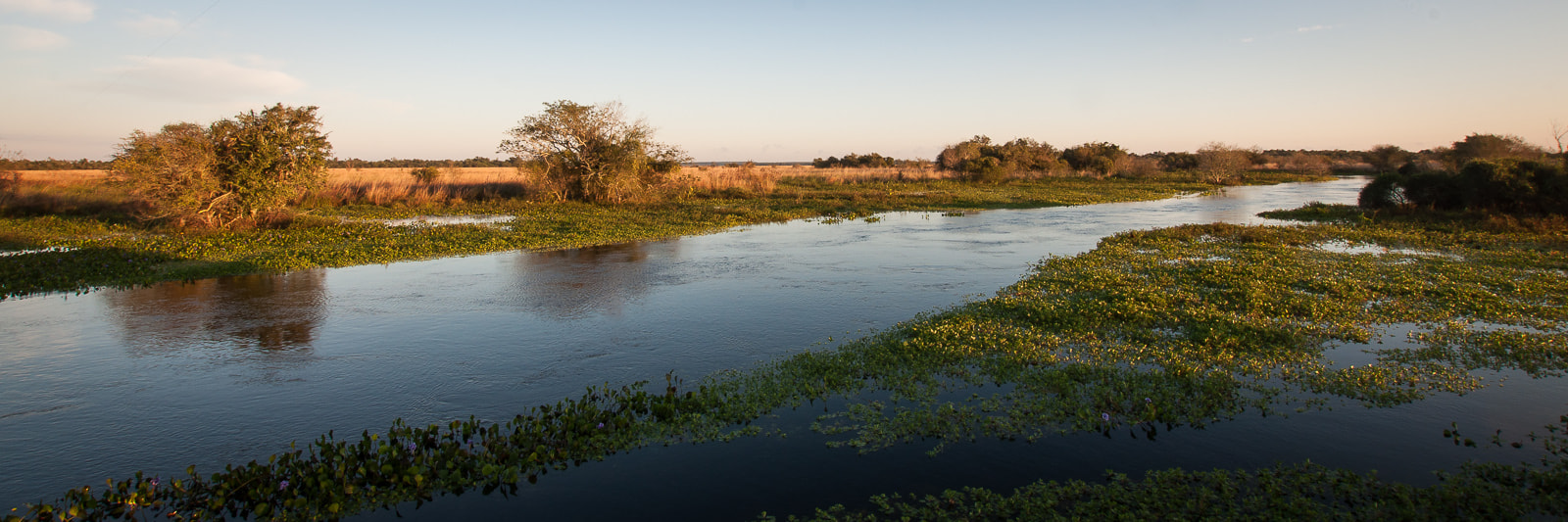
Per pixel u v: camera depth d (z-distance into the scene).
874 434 6.05
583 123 33.22
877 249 17.56
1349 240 17.84
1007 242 19.03
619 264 15.02
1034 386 7.04
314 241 19.02
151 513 4.90
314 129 23.56
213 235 20.47
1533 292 10.84
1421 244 17.06
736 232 21.81
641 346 8.72
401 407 6.79
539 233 20.59
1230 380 7.06
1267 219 25.38
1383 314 9.64
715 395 6.77
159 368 7.95
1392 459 5.44
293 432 6.26
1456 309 9.78
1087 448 5.74
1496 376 7.18
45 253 16.05
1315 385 6.96
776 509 4.89
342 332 9.44
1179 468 5.24
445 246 17.64
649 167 35.41
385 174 49.19
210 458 5.77
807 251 17.20
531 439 5.78
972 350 8.14
